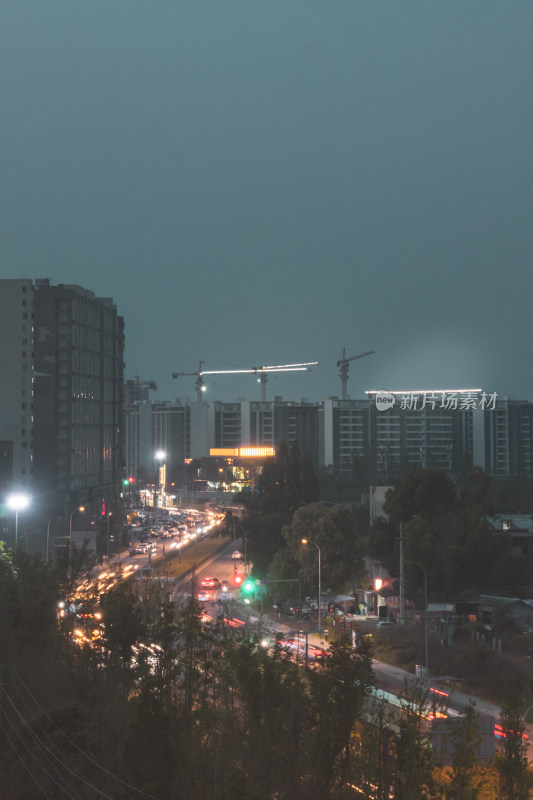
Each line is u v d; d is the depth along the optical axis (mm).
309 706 34594
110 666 47156
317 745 33406
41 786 35031
